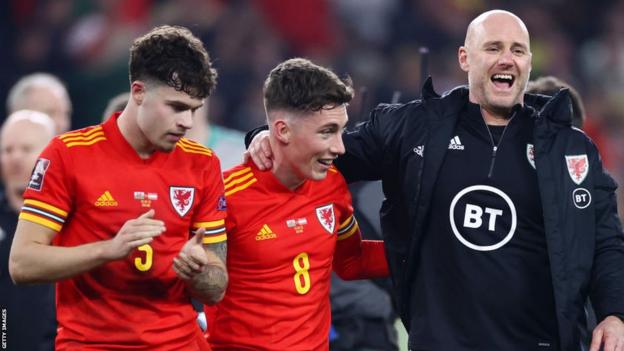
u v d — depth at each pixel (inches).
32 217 624.4
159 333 644.7
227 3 1898.4
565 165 705.0
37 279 613.3
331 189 724.0
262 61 1857.8
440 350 709.9
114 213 633.0
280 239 695.7
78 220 635.5
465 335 709.3
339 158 743.1
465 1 1983.3
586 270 699.4
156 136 625.0
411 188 724.7
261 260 692.7
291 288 695.7
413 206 722.2
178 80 614.5
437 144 720.3
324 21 1936.5
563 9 2034.9
